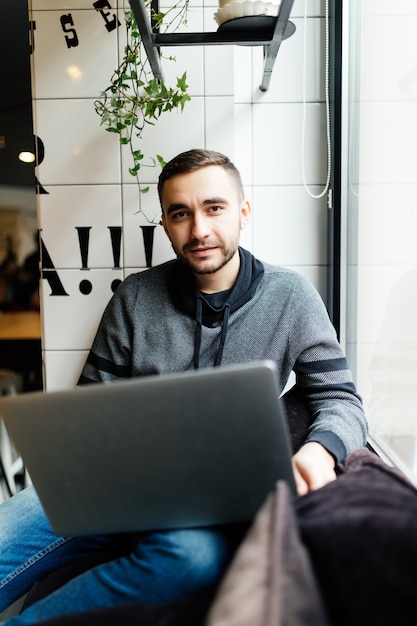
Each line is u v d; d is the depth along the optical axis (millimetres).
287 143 1444
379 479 715
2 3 1388
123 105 1331
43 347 1503
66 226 1455
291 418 1024
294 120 1437
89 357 1266
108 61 1393
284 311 1145
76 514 742
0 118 1443
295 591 485
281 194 1462
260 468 671
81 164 1432
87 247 1462
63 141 1426
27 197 1479
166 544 722
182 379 613
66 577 950
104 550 1054
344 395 1047
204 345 1157
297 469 813
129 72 1388
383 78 1231
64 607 760
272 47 1117
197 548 717
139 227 1447
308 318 1135
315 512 644
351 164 1419
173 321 1178
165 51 1373
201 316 1158
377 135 1278
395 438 1182
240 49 1408
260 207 1466
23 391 1576
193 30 1366
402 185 1133
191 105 1395
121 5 1370
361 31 1362
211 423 635
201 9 1357
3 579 959
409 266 1099
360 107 1388
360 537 562
